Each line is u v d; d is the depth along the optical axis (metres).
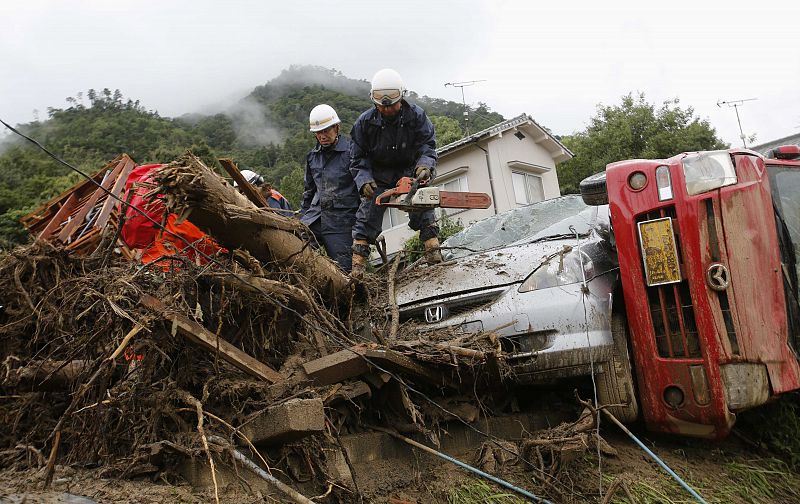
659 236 4.65
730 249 4.52
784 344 4.60
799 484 4.73
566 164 29.34
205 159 4.76
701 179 4.60
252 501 3.03
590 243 5.18
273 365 4.00
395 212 21.70
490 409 4.83
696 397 4.46
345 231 7.04
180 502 2.88
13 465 3.47
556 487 4.01
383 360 3.91
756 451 5.07
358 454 3.93
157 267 3.72
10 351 3.96
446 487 3.87
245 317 3.87
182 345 3.52
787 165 5.54
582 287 4.73
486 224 6.68
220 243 3.95
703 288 4.48
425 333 4.76
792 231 5.26
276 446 3.45
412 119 6.20
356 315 5.16
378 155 6.37
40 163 26.98
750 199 4.67
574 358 4.57
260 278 3.78
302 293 3.97
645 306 4.66
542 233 5.91
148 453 3.17
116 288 3.34
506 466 4.19
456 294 5.04
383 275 6.06
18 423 3.79
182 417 3.42
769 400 4.57
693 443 4.95
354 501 3.51
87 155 30.33
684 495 4.17
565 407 5.09
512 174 21.55
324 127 6.92
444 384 4.42
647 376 4.65
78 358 3.60
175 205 3.62
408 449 4.25
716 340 4.43
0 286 4.00
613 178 4.87
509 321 4.71
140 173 5.59
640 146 28.95
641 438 5.02
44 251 3.98
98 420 3.22
